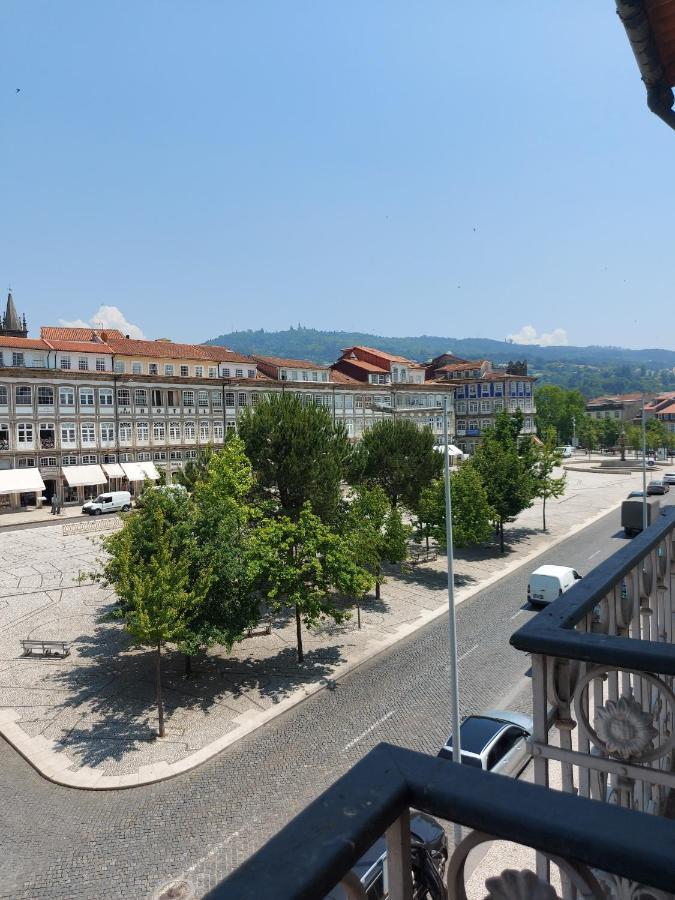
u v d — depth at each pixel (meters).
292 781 14.44
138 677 20.17
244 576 19.08
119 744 16.19
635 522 38.94
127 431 54.97
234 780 14.57
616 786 2.51
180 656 21.80
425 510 32.66
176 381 57.19
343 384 69.62
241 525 21.39
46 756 15.66
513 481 37.03
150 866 11.72
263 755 15.62
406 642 23.09
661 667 1.89
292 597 19.78
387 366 78.06
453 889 1.31
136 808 13.59
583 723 2.16
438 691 18.84
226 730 16.81
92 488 54.22
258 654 21.95
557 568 27.14
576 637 2.07
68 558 35.44
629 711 2.14
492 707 17.67
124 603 18.59
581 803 1.19
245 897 0.99
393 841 1.30
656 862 1.04
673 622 3.91
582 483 71.50
